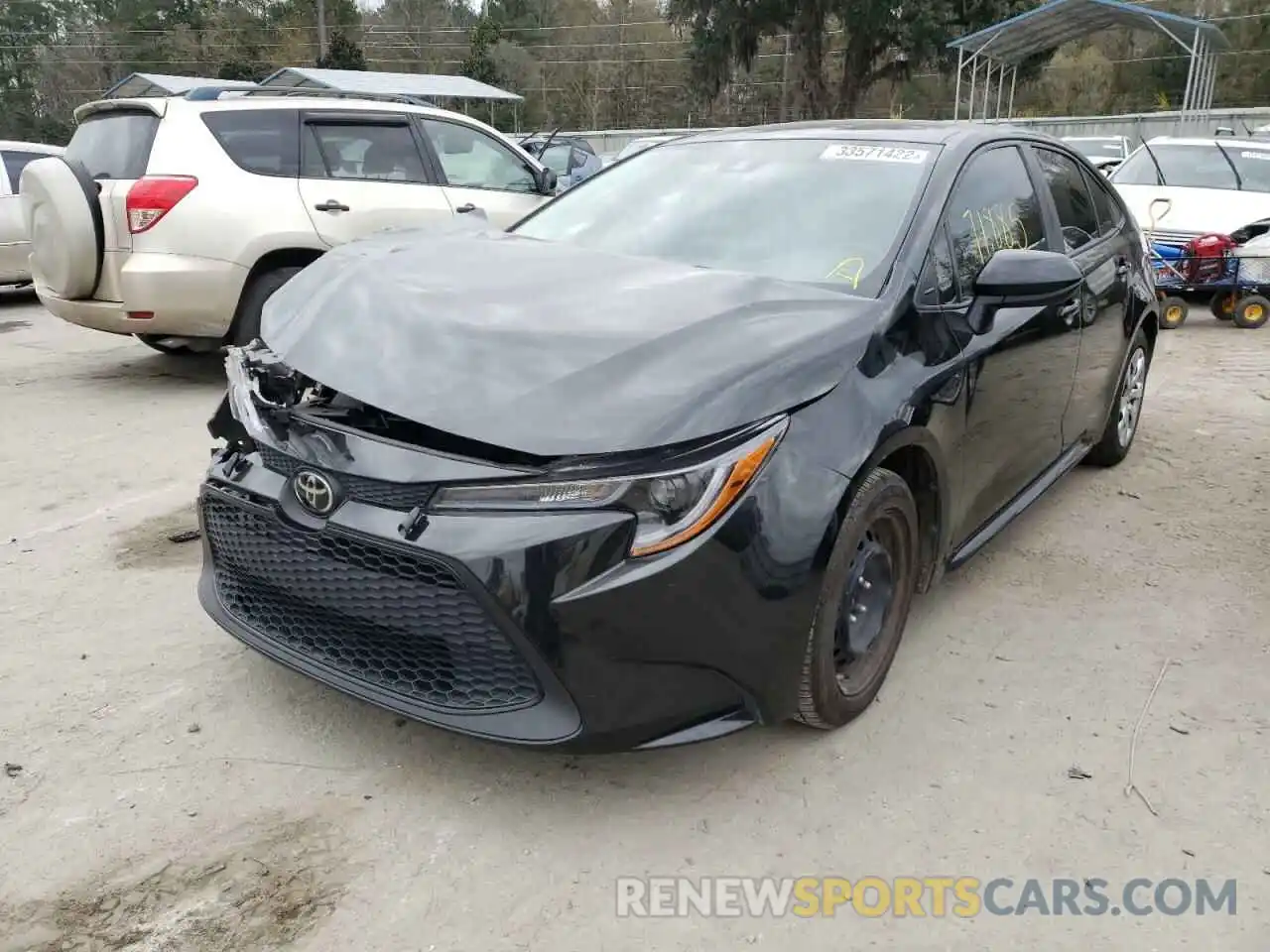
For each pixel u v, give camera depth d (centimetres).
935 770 278
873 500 268
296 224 645
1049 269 311
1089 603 377
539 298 276
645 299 275
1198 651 343
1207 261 911
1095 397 457
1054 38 2458
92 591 374
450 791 265
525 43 6706
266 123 653
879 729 296
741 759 281
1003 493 375
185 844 243
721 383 241
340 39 4647
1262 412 643
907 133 370
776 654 247
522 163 791
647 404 233
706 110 5059
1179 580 397
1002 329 337
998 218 367
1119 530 448
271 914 223
